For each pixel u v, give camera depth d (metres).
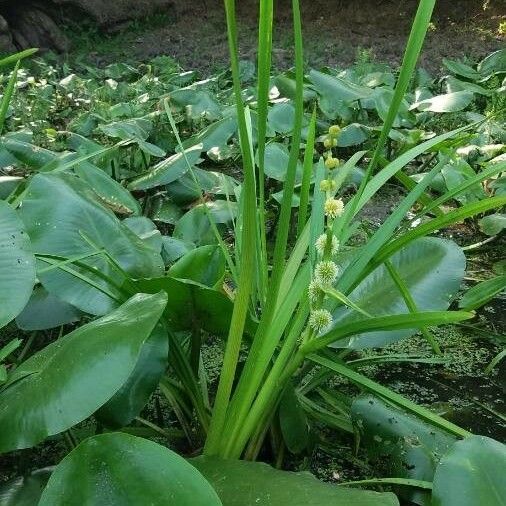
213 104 1.87
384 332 0.75
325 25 4.86
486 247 1.30
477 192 1.30
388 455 0.68
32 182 0.81
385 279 0.79
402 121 1.85
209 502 0.42
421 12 0.52
